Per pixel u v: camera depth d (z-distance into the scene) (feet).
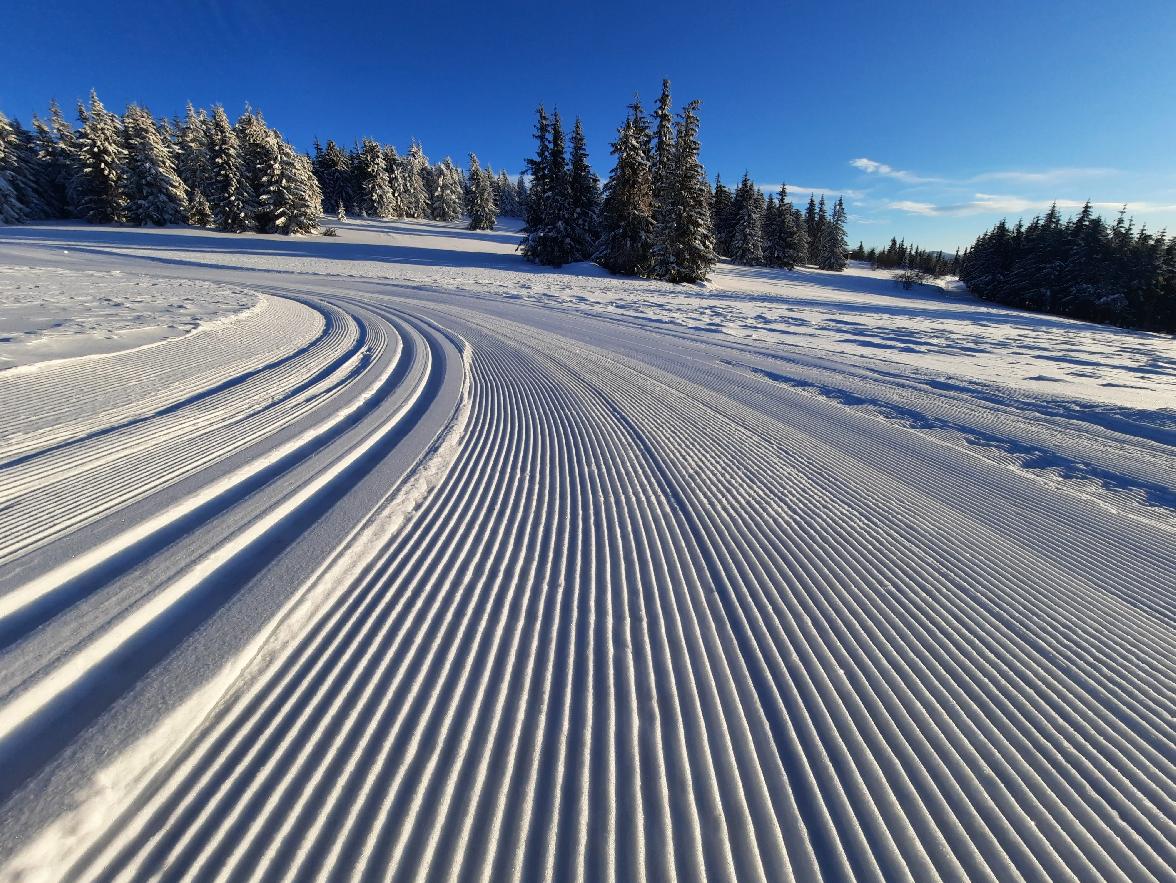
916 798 6.46
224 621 8.39
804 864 5.63
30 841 5.03
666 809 6.13
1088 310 163.02
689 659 8.59
